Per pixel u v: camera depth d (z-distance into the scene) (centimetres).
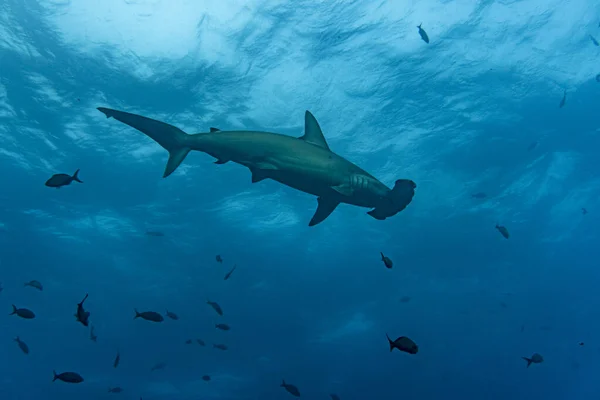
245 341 2956
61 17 1226
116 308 2683
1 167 1761
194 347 2970
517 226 2436
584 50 1482
